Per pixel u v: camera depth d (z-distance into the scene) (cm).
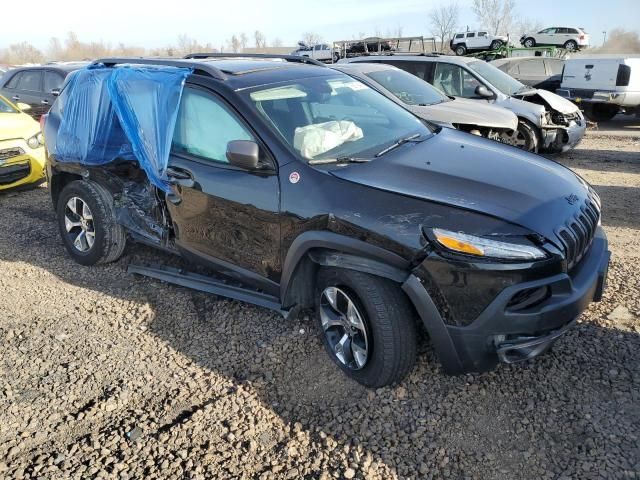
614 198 654
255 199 331
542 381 304
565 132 874
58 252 521
